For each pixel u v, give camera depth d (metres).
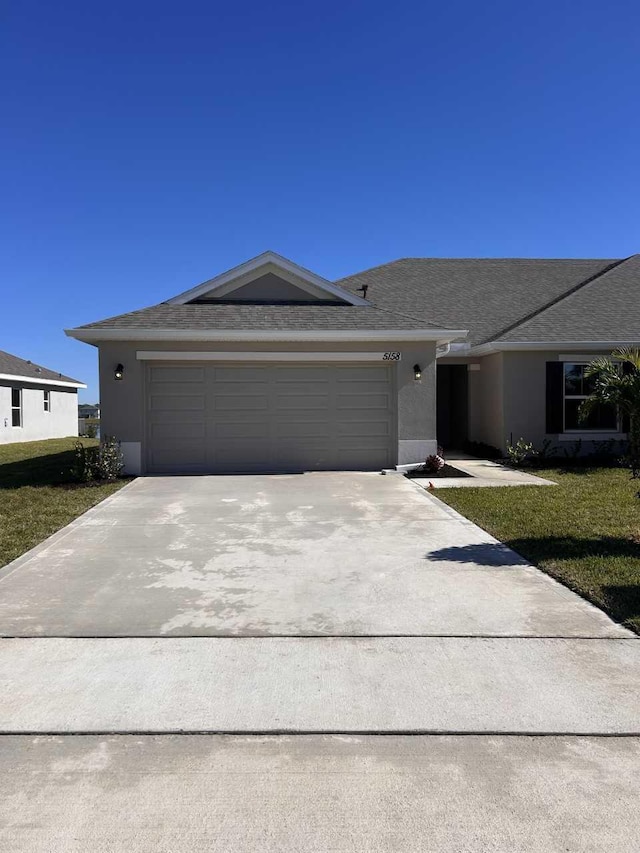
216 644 4.21
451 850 2.36
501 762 2.90
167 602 5.02
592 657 3.98
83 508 8.88
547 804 2.61
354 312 13.53
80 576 5.73
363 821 2.51
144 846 2.38
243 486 10.88
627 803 2.61
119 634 4.37
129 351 12.26
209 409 12.67
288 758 2.94
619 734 3.12
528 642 4.21
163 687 3.61
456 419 18.66
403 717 3.29
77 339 12.16
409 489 10.49
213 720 3.26
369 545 6.78
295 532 7.40
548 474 12.44
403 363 12.86
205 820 2.52
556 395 14.99
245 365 12.73
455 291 19.27
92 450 12.23
